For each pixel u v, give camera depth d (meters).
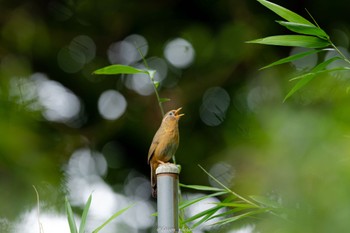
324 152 4.57
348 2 15.09
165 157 7.90
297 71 10.91
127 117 15.22
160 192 5.30
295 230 4.28
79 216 12.61
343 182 4.10
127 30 15.87
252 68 14.44
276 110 5.38
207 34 15.12
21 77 13.52
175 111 8.06
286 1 15.34
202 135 14.53
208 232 10.09
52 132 13.77
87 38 15.68
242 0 15.21
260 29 14.72
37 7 15.48
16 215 11.23
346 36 14.82
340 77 6.86
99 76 15.58
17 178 11.50
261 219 5.27
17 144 11.76
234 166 8.38
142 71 7.30
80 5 15.69
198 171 14.16
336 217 3.96
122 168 15.22
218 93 14.71
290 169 4.70
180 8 16.02
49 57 15.27
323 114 4.94
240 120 9.59
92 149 15.03
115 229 13.39
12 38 14.92
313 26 6.17
